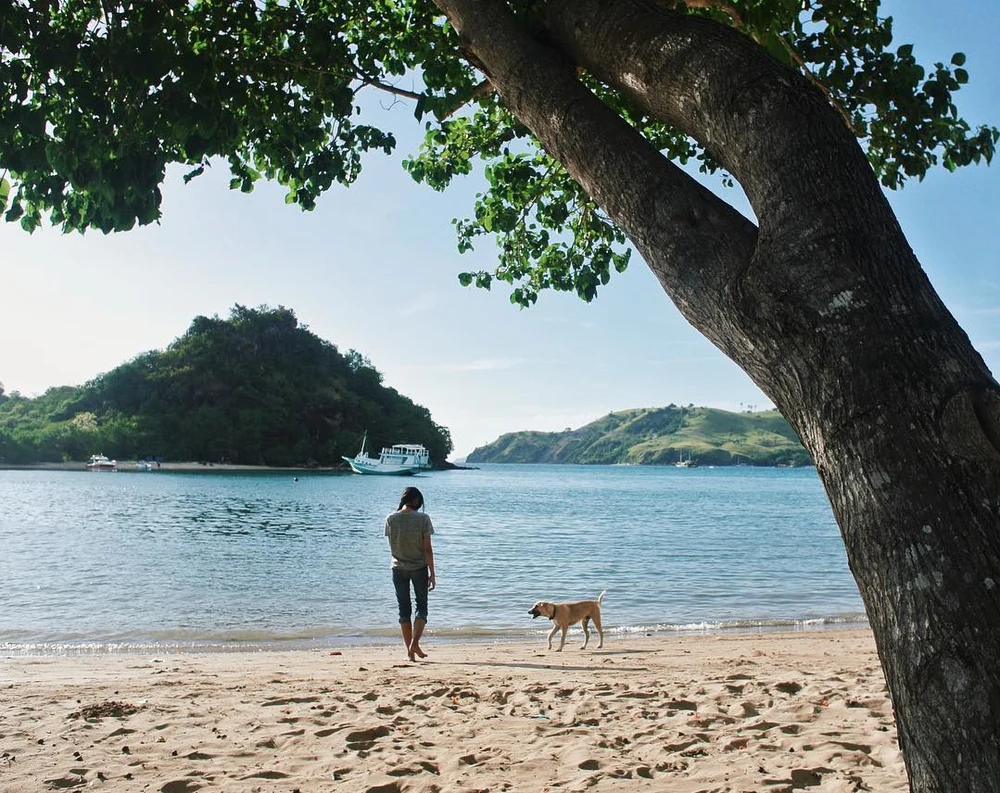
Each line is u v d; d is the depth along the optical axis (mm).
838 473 1937
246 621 14664
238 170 6363
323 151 6090
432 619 15258
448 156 7363
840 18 5355
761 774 4301
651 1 3016
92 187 4520
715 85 2434
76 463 169875
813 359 2002
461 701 6676
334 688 7352
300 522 45969
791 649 11086
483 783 4266
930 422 1838
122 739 5273
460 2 3275
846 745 4863
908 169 5715
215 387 190125
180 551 28359
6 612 15445
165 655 11008
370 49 6180
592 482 160375
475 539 36188
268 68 5266
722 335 2277
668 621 15500
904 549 1786
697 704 6379
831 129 2252
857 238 2068
